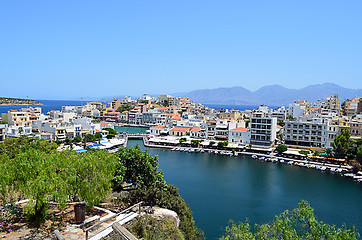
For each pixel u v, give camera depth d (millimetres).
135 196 34031
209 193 79562
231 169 109438
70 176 24516
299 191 83125
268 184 89688
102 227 24078
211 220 60844
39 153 26672
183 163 119375
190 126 192875
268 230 22109
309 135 139750
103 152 33125
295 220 22719
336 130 134250
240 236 21531
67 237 21547
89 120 166500
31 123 159750
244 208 68438
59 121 161375
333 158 117938
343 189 85500
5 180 22453
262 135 147000
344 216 65312
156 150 151750
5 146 80688
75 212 24531
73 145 130875
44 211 22859
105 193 28156
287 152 130375
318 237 20516
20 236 21203
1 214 23500
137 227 24828
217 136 163375
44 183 21859
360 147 109000
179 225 32469
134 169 39281
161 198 35594
